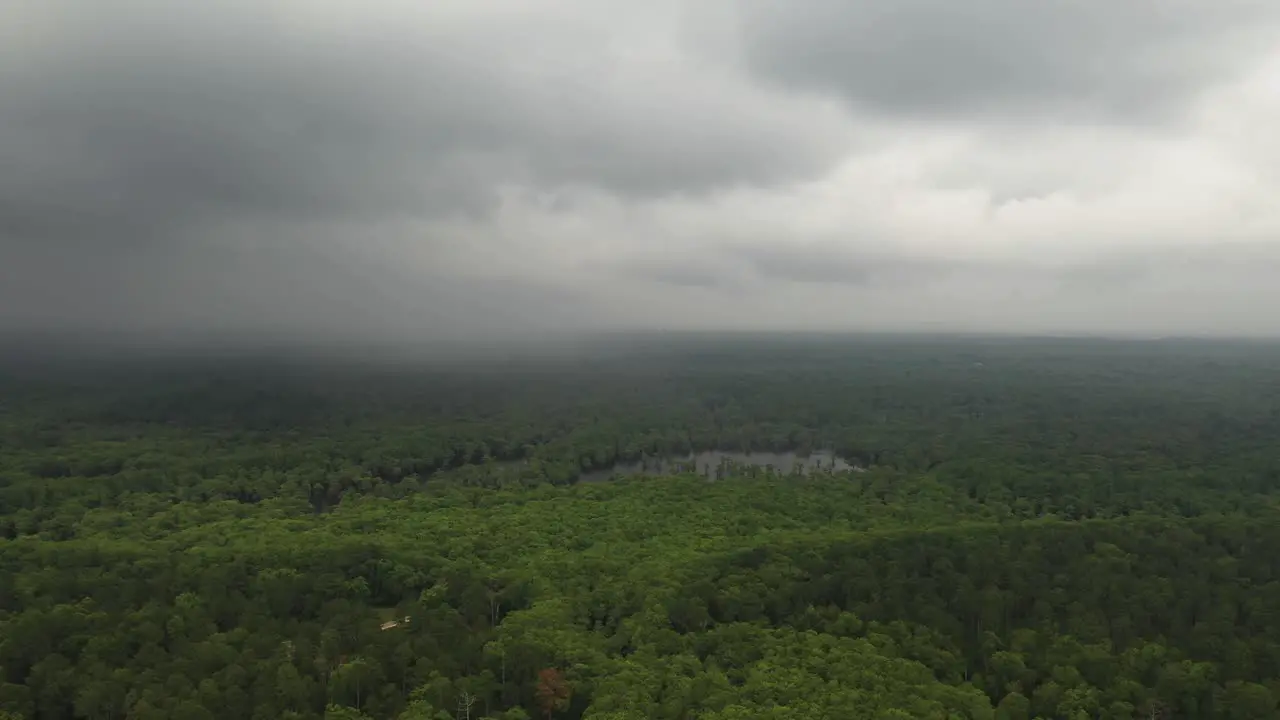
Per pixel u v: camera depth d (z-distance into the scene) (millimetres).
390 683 99688
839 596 129125
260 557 137250
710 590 127750
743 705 96750
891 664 107250
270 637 108000
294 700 93812
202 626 110438
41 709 92438
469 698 95750
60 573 125812
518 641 110062
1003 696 106188
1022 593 128125
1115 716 98688
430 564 140625
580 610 122750
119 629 107062
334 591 129125
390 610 131500
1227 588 127375
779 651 111000
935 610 121438
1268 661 107062
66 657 101438
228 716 90500
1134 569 137250
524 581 132000
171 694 93188
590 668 104562
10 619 107188
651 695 98750
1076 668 107625
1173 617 119188
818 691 100125
